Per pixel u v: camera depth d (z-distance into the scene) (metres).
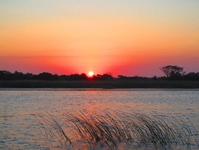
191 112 43.94
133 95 80.06
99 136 22.41
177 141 22.56
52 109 47.72
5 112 43.09
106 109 47.94
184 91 98.56
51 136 24.78
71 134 25.09
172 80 125.38
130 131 24.84
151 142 22.09
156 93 88.50
